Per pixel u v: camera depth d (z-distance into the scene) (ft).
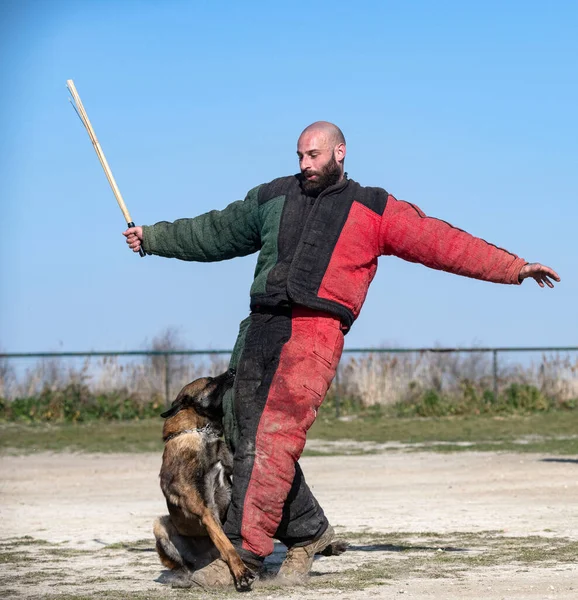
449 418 84.23
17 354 85.66
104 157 25.08
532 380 91.91
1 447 65.26
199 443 22.81
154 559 26.13
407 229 22.98
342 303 22.86
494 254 22.99
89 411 84.58
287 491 22.33
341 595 20.70
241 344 23.38
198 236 24.45
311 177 23.02
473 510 34.58
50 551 27.55
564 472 44.68
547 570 23.12
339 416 86.07
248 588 21.50
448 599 20.02
